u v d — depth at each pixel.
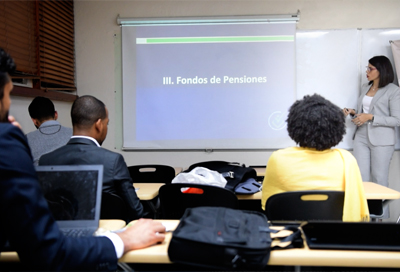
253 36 3.60
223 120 3.66
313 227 0.84
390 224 0.80
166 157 3.71
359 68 3.56
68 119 3.60
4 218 0.65
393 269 1.19
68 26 3.59
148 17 3.65
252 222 0.88
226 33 3.62
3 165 0.65
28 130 2.83
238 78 3.63
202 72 3.65
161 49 3.65
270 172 1.29
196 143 3.68
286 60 3.59
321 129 1.18
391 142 3.22
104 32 3.71
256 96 3.63
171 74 3.66
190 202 1.52
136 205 1.47
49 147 2.03
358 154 3.37
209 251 0.77
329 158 1.20
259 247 0.75
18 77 2.74
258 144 3.65
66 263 0.71
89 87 3.74
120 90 3.72
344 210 1.10
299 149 1.26
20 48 2.71
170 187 1.51
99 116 1.56
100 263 0.75
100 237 0.81
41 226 0.68
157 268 1.30
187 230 0.82
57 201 0.98
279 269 1.10
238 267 0.76
